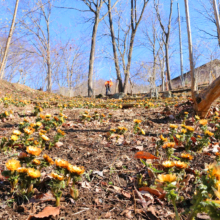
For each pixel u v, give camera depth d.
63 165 1.28
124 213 1.22
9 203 1.26
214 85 3.37
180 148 2.27
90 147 2.42
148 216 1.21
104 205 1.31
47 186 1.44
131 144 2.52
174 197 0.93
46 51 24.47
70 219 1.15
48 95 15.80
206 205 0.75
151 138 2.76
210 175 0.85
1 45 15.64
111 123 3.83
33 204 1.25
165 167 1.33
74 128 3.37
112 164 1.89
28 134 2.12
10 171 1.27
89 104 6.28
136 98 12.29
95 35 18.20
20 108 5.54
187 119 3.80
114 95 15.15
